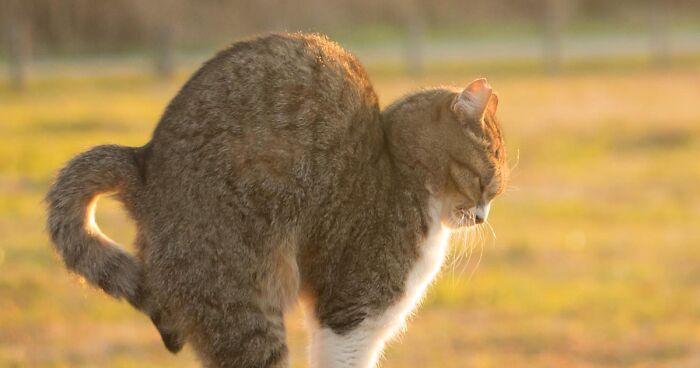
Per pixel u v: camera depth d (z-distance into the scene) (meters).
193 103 13.48
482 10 85.06
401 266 14.41
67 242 13.34
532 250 33.38
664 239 35.28
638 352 25.94
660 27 76.19
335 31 77.31
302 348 24.09
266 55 13.83
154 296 13.41
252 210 13.31
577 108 56.78
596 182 42.84
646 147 48.94
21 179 39.72
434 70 67.38
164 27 67.44
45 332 25.30
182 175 13.30
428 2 83.38
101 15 73.62
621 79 65.75
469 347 25.77
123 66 68.50
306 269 14.06
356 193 14.04
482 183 15.05
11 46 63.91
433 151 14.68
